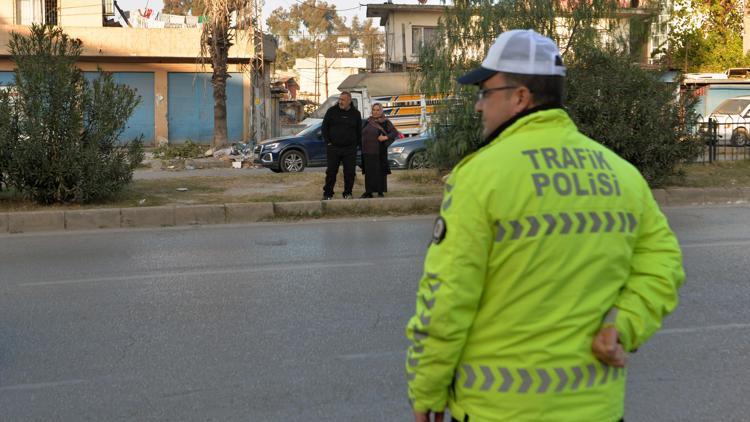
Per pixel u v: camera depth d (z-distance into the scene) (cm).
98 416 458
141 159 1290
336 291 732
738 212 1222
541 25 1419
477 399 219
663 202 1327
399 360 543
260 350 566
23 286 771
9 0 3353
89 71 3347
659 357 546
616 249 221
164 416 457
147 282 781
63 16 3403
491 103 232
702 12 3506
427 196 1286
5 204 1204
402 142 1877
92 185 1210
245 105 3462
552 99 230
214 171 2042
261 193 1338
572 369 214
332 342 582
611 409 219
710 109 2962
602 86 1316
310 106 5241
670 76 2444
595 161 228
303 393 487
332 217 1218
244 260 885
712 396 479
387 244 973
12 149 1184
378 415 453
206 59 2469
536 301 215
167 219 1163
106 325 633
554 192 217
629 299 224
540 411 213
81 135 1223
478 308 221
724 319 633
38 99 1188
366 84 2777
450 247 216
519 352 215
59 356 560
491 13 1420
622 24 1484
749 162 1686
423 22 3816
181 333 609
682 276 231
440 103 1467
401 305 681
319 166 2081
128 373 525
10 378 519
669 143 1330
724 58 3381
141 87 3409
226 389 495
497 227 215
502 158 219
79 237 1063
